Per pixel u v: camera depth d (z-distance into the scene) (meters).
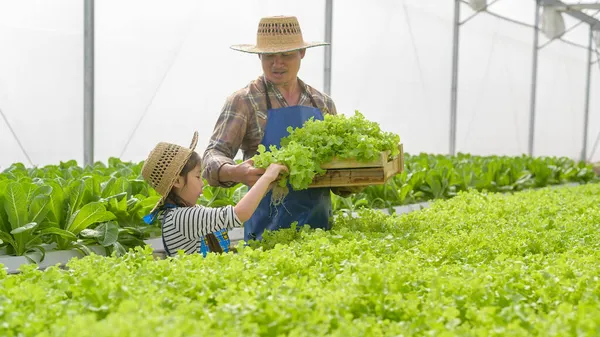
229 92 13.94
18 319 2.92
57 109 11.40
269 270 3.89
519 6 23.23
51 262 6.63
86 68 11.45
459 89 21.02
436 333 2.88
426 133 19.67
